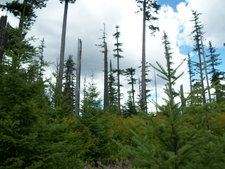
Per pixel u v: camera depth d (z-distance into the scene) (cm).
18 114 367
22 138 367
